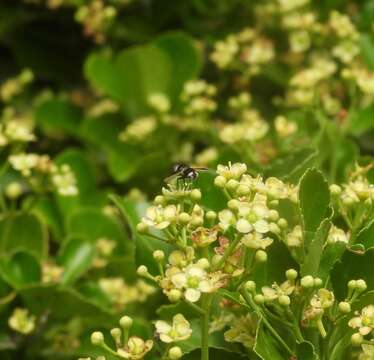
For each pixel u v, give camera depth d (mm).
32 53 680
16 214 481
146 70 585
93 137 594
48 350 469
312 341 346
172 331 331
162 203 345
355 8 627
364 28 593
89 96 651
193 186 388
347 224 376
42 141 669
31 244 482
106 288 480
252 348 350
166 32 659
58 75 685
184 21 646
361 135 562
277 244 361
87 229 517
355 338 330
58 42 688
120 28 638
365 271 346
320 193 355
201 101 562
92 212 517
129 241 518
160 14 643
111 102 613
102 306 454
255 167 468
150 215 340
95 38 610
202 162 505
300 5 574
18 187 486
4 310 459
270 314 344
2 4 676
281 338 350
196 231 336
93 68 588
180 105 596
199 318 384
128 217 394
